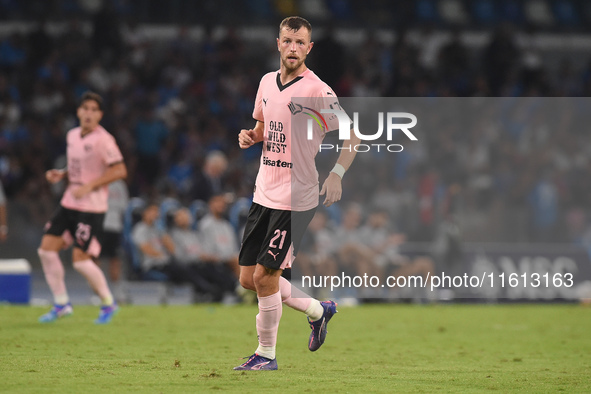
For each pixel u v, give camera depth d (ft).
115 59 225.76
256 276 62.18
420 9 280.72
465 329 107.55
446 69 241.96
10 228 158.20
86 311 120.16
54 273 101.96
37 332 90.38
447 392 54.80
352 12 272.72
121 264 154.20
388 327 108.27
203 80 228.22
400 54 239.91
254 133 66.03
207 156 197.36
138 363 66.74
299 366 67.62
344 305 149.69
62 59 223.51
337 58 229.86
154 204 145.69
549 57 262.06
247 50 250.16
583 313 135.64
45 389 52.29
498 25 270.46
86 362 66.80
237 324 105.81
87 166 99.71
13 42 225.56
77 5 248.52
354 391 54.13
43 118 210.18
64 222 101.35
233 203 160.45
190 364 66.80
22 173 190.19
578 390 56.44
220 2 258.16
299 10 267.80
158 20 251.19
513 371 67.26
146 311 123.75
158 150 205.57
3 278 130.82
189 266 146.10
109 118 208.54
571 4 289.53
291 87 62.49
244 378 58.70
